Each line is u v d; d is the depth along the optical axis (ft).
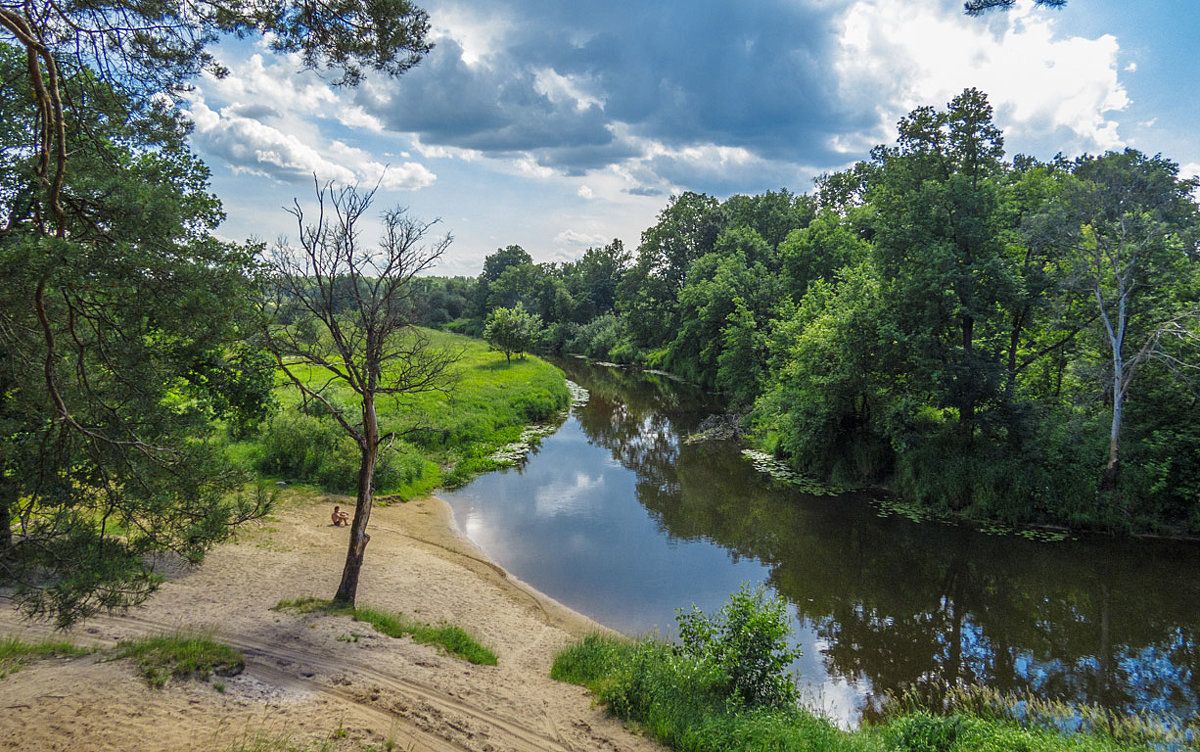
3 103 24.08
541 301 316.40
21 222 21.59
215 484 26.68
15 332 20.04
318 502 68.13
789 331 110.93
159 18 24.66
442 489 81.51
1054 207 71.31
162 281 20.88
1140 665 44.11
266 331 38.58
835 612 51.88
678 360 203.00
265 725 25.68
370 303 43.52
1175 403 68.74
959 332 81.56
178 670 28.81
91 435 20.67
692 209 249.34
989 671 43.29
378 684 31.73
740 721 30.53
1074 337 79.46
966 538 67.82
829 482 87.86
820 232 149.28
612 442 115.44
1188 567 60.59
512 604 50.31
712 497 82.58
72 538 22.84
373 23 26.68
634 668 34.86
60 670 27.76
